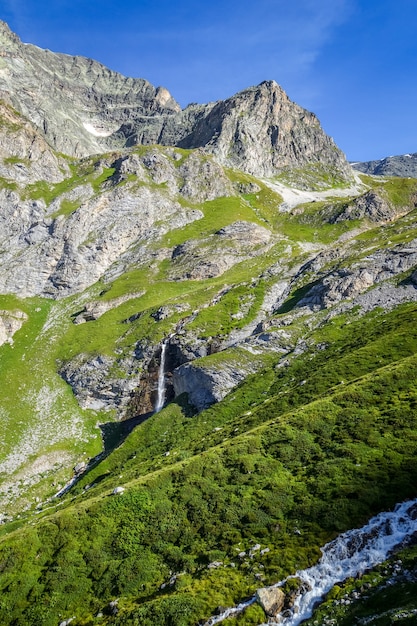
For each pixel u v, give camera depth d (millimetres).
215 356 90812
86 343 127188
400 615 23875
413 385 50500
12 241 171625
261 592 30719
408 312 78312
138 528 42688
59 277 162000
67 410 106562
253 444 49125
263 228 188250
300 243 183500
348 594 28719
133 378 109688
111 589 37469
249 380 82188
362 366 63156
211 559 36469
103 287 161625
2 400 106875
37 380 115938
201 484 45344
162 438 78625
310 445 46594
